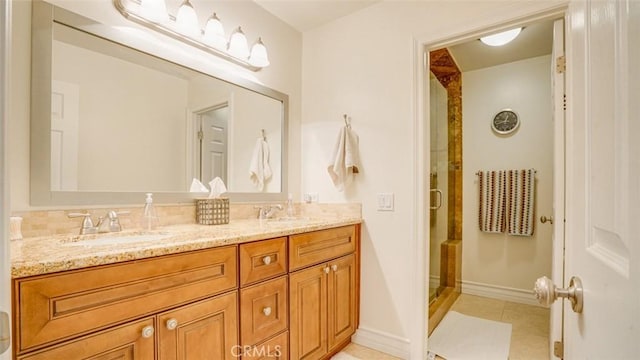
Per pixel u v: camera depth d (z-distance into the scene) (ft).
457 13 5.97
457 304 9.33
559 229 5.28
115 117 4.70
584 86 1.83
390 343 6.43
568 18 5.03
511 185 9.58
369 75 6.98
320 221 6.26
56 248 3.11
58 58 4.13
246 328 4.18
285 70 7.61
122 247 3.12
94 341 2.78
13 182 3.72
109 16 4.61
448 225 10.49
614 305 1.34
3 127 1.21
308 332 5.29
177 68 5.49
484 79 10.28
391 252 6.55
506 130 9.84
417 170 6.30
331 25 7.61
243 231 4.55
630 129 1.22
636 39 1.17
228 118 6.33
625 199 1.26
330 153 7.51
